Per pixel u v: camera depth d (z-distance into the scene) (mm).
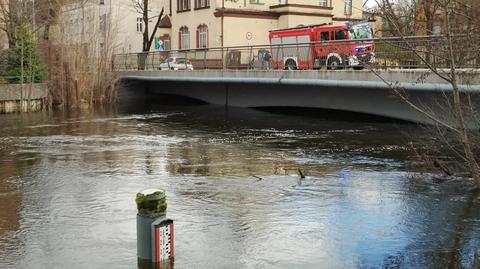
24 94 31406
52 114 30047
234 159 15594
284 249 7648
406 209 9711
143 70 36094
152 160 15406
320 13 44969
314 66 23938
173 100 40188
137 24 57812
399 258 7305
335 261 7223
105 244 7844
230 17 42500
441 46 10711
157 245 6953
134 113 30875
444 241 7969
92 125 24719
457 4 9695
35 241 8023
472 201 10250
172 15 49281
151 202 6949
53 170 13758
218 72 29578
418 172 13188
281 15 44031
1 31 35000
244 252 7516
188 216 9234
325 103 25734
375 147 17547
